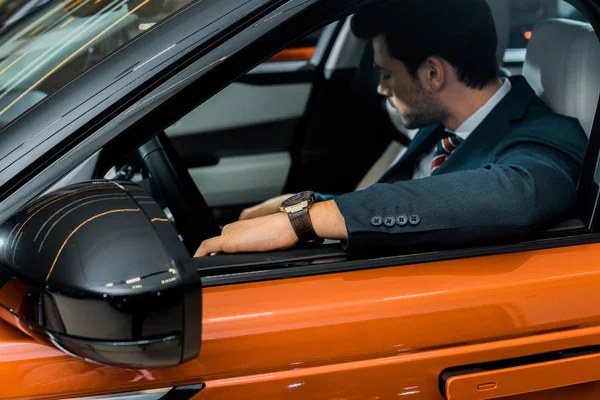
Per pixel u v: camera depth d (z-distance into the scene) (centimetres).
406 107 146
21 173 81
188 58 84
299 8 86
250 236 101
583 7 105
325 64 238
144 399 81
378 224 95
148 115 83
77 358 80
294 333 84
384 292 88
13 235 73
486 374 89
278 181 230
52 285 68
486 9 133
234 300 86
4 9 99
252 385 84
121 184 74
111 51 90
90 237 68
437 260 95
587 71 125
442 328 88
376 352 87
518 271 93
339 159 234
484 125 131
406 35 136
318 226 99
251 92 234
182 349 68
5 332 81
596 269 95
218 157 232
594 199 106
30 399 80
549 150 119
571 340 94
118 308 65
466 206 97
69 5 98
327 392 86
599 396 100
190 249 138
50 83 89
